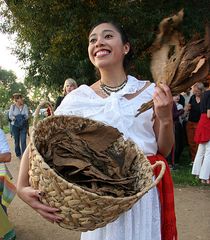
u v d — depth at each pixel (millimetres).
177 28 1787
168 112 1833
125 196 1588
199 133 6566
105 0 9375
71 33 9734
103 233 1925
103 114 1996
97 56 2021
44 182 1472
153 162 2012
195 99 8203
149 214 1952
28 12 10109
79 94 2078
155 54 1820
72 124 1827
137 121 2006
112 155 1806
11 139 15414
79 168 1572
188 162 8688
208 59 1668
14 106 9953
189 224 4633
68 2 9578
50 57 10367
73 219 1490
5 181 3561
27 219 4930
